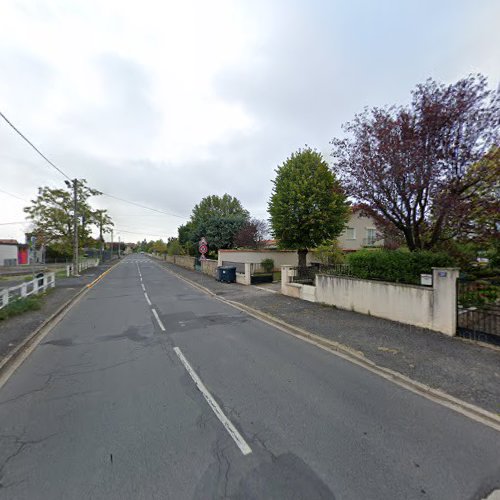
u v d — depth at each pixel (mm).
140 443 2842
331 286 9273
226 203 39250
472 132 6281
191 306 10164
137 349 5676
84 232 25797
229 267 16938
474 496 2223
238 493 2240
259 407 3527
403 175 6723
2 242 35875
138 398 3748
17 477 2408
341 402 3648
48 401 3676
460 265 8766
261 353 5453
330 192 15070
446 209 6391
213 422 3207
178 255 39750
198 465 2549
